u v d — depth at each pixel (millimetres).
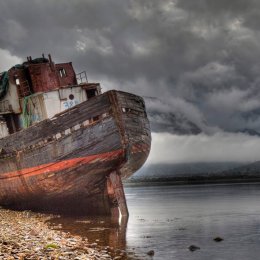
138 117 26625
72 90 28688
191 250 16156
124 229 21719
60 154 26266
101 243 17484
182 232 20812
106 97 24562
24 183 29234
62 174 26641
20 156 28688
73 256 13320
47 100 28062
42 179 27734
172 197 56250
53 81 30188
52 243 15180
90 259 13297
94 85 29281
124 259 14414
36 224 22875
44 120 26609
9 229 18922
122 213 26281
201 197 52562
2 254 12555
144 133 27469
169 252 15781
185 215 29641
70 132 25672
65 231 20797
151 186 129250
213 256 15195
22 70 30422
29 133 27547
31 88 30422
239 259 14773
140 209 36469
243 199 45750
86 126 25219
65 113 25766
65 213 28859
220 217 27797
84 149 25406
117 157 25062
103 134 24812
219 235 19828
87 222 24219
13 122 31188
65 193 27672
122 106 24812
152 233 20422
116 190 26062
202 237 19219
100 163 25453
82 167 25859
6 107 31328
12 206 32500
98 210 27281
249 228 22094
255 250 16203
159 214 30703
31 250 13500
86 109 25109
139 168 30953
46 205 29625
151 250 15781
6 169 30391
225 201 43156
